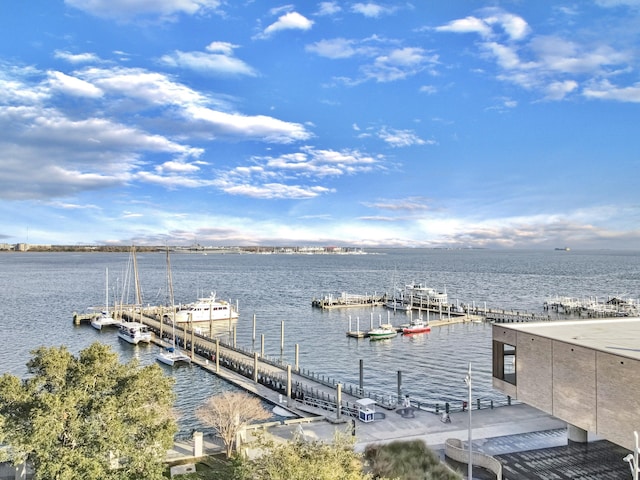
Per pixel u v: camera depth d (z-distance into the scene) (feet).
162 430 104.99
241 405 158.10
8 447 118.01
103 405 99.66
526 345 135.03
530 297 632.38
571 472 120.37
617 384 107.96
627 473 118.83
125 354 319.47
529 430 151.23
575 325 151.12
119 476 98.12
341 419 168.35
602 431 111.45
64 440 100.27
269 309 530.27
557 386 124.16
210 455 136.98
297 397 213.66
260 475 83.20
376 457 121.49
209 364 281.74
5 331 385.50
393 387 243.40
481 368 281.74
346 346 347.77
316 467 78.89
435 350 332.39
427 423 162.50
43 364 106.93
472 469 121.90
